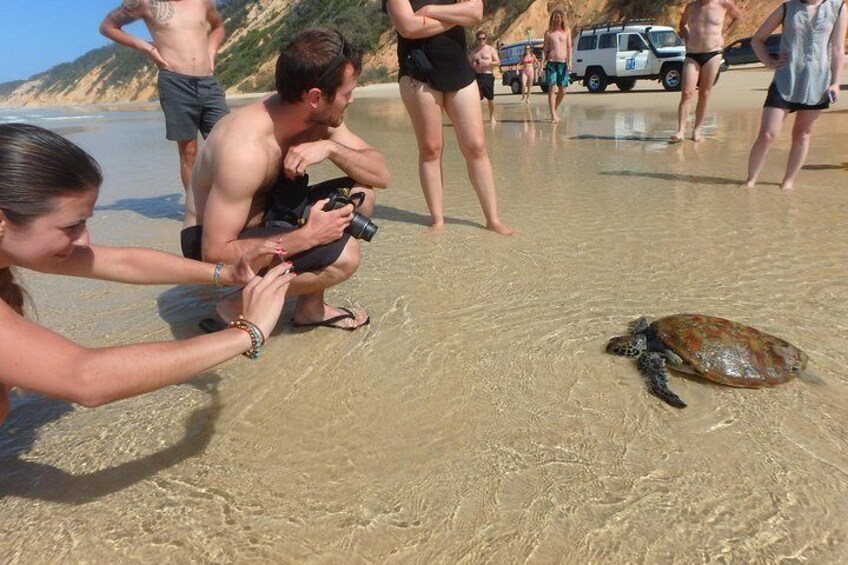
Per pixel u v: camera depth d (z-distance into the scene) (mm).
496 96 24969
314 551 2006
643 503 2146
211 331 3592
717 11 8805
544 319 3514
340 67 2693
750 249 4469
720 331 2895
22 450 2590
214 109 5906
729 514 2084
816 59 5656
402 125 14719
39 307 4078
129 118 25156
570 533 2033
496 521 2098
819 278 3893
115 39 5586
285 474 2379
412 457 2436
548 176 7441
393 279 4230
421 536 2049
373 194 3627
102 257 2447
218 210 2818
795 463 2307
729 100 16031
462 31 4645
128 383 1786
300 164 2949
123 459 2510
